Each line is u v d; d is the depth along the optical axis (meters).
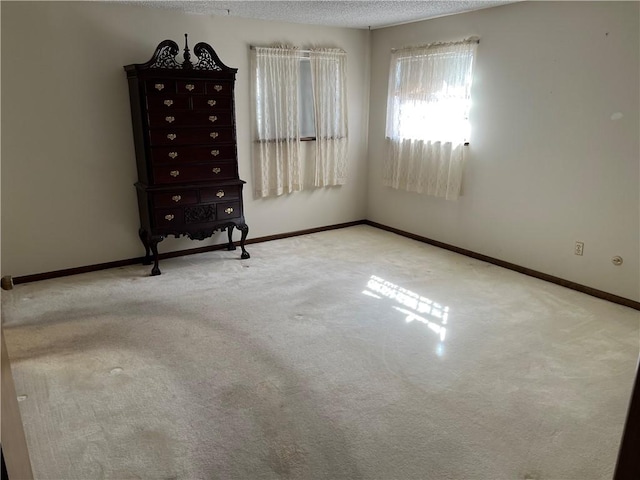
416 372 2.70
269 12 4.34
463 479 1.93
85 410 2.35
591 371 2.71
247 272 4.31
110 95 4.14
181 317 3.38
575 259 3.91
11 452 0.89
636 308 3.55
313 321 3.33
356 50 5.45
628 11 3.31
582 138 3.71
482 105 4.41
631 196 3.49
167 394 2.49
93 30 3.96
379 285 4.01
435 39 4.75
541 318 3.39
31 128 3.86
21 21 3.67
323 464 2.01
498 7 4.12
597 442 2.14
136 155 4.28
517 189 4.25
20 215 3.94
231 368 2.73
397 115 5.28
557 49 3.76
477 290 3.91
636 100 3.36
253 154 5.00
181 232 4.30
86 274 4.27
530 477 1.95
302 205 5.51
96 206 4.27
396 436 2.18
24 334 3.12
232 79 4.25
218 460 2.03
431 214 5.16
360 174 5.91
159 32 4.25
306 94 5.24
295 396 2.47
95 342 3.02
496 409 2.37
